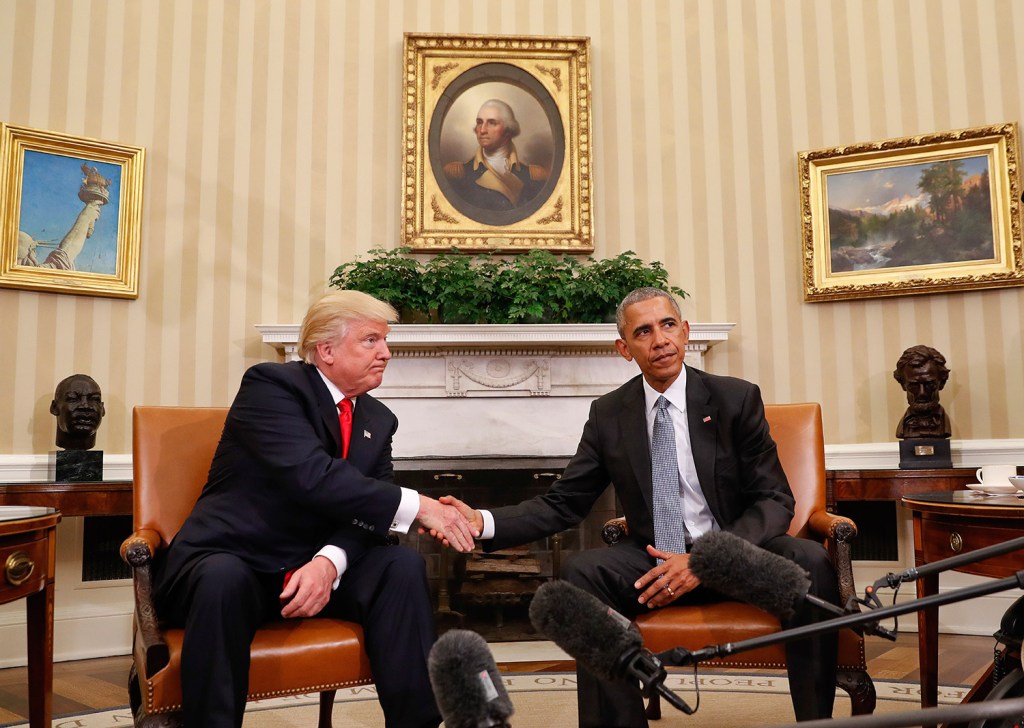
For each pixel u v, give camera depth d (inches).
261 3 199.6
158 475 98.2
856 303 194.2
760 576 44.4
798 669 84.4
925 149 189.3
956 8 192.2
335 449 93.4
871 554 188.4
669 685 136.1
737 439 102.8
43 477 170.9
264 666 79.0
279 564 88.4
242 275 191.8
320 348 95.1
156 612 85.1
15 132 174.1
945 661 148.6
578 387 188.2
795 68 202.5
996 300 184.4
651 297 104.7
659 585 88.9
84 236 179.0
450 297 187.5
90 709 126.5
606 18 207.9
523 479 186.7
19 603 163.5
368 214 199.6
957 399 185.3
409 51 202.2
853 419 192.1
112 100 186.2
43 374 174.1
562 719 117.6
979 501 94.6
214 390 187.5
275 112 197.6
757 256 200.1
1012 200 182.4
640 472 103.0
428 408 186.4
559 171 204.1
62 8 183.6
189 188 190.4
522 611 185.2
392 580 84.6
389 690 81.0
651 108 206.5
